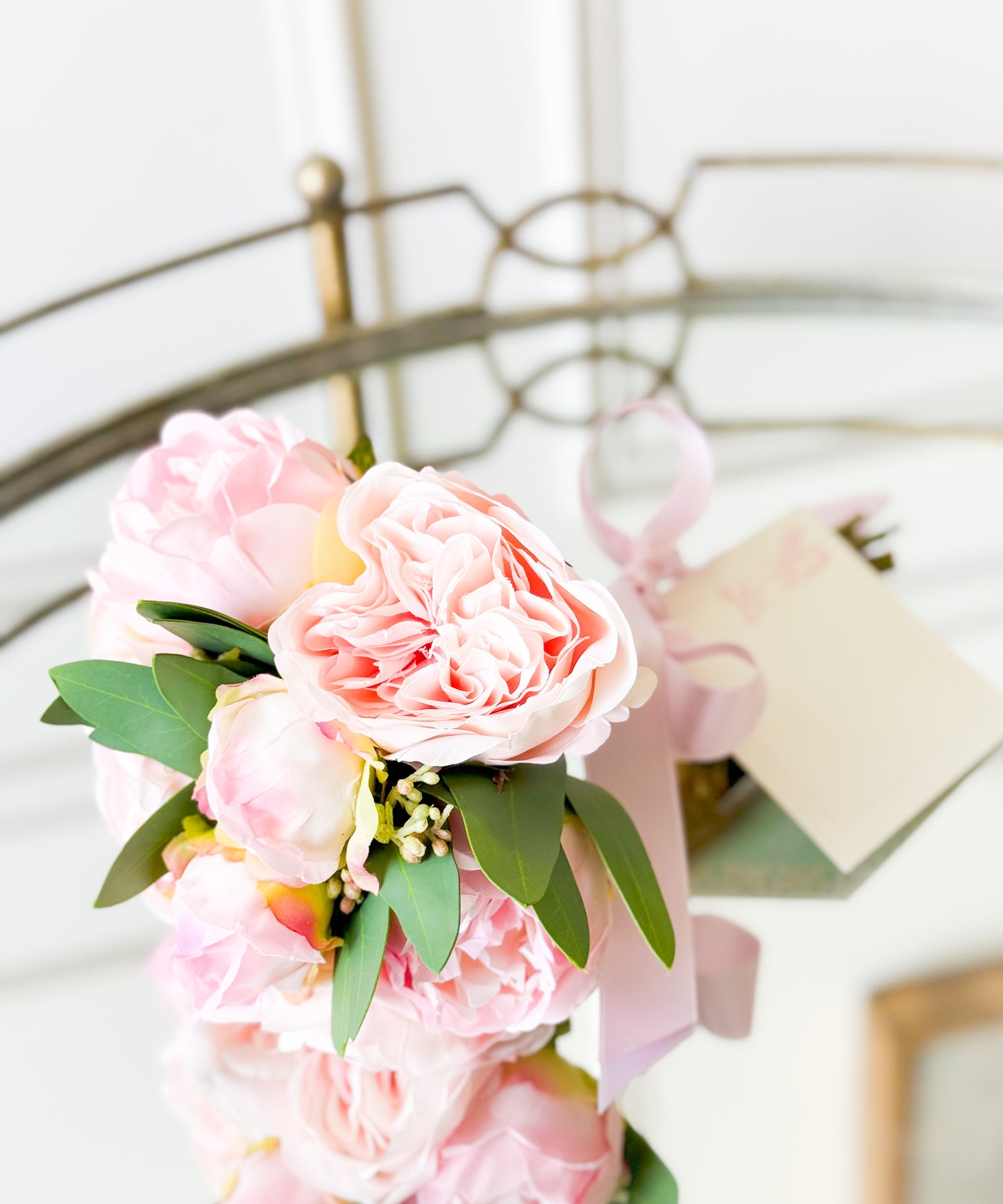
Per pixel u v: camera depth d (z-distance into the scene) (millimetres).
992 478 887
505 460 936
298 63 1290
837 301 1097
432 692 532
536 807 547
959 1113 606
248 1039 613
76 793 747
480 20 1323
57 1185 602
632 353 1053
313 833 532
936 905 675
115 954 675
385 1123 586
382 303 1494
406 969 566
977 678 702
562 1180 584
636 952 626
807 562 733
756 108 1456
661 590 782
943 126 1468
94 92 1262
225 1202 593
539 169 1446
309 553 563
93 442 960
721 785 722
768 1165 594
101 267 1374
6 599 846
